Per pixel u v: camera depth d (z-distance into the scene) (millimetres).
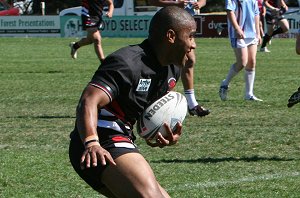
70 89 37438
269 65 52812
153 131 11492
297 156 20078
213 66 52219
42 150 21094
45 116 27875
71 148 11250
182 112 11688
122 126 11242
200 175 17891
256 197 15953
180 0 26172
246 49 31688
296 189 16578
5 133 23953
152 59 11180
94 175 10758
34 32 99875
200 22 92438
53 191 16578
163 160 19562
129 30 94562
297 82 40844
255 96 34219
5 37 97938
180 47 11211
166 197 10547
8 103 31859
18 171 18344
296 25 90688
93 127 10406
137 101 11203
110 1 39625
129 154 10766
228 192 16312
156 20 11242
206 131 24016
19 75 45125
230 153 20453
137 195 10414
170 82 11523
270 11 65875
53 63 55094
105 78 10781
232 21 31031
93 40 38812
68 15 98375
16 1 120438
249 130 24172
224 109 29625
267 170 18422
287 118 27000
